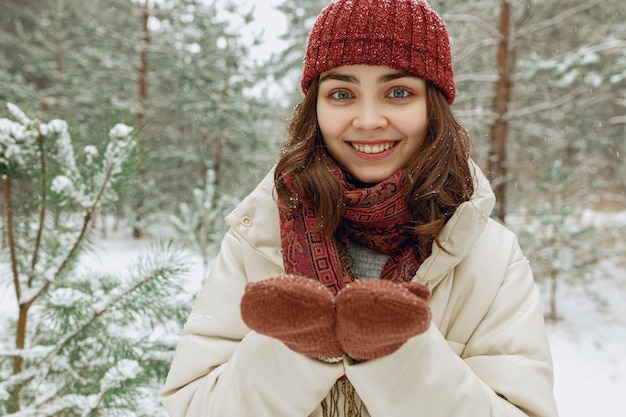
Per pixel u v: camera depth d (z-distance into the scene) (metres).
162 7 8.76
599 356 5.00
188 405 0.86
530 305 0.89
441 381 0.68
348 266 0.87
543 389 0.79
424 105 0.88
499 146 5.51
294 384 0.69
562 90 5.76
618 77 4.78
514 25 5.93
